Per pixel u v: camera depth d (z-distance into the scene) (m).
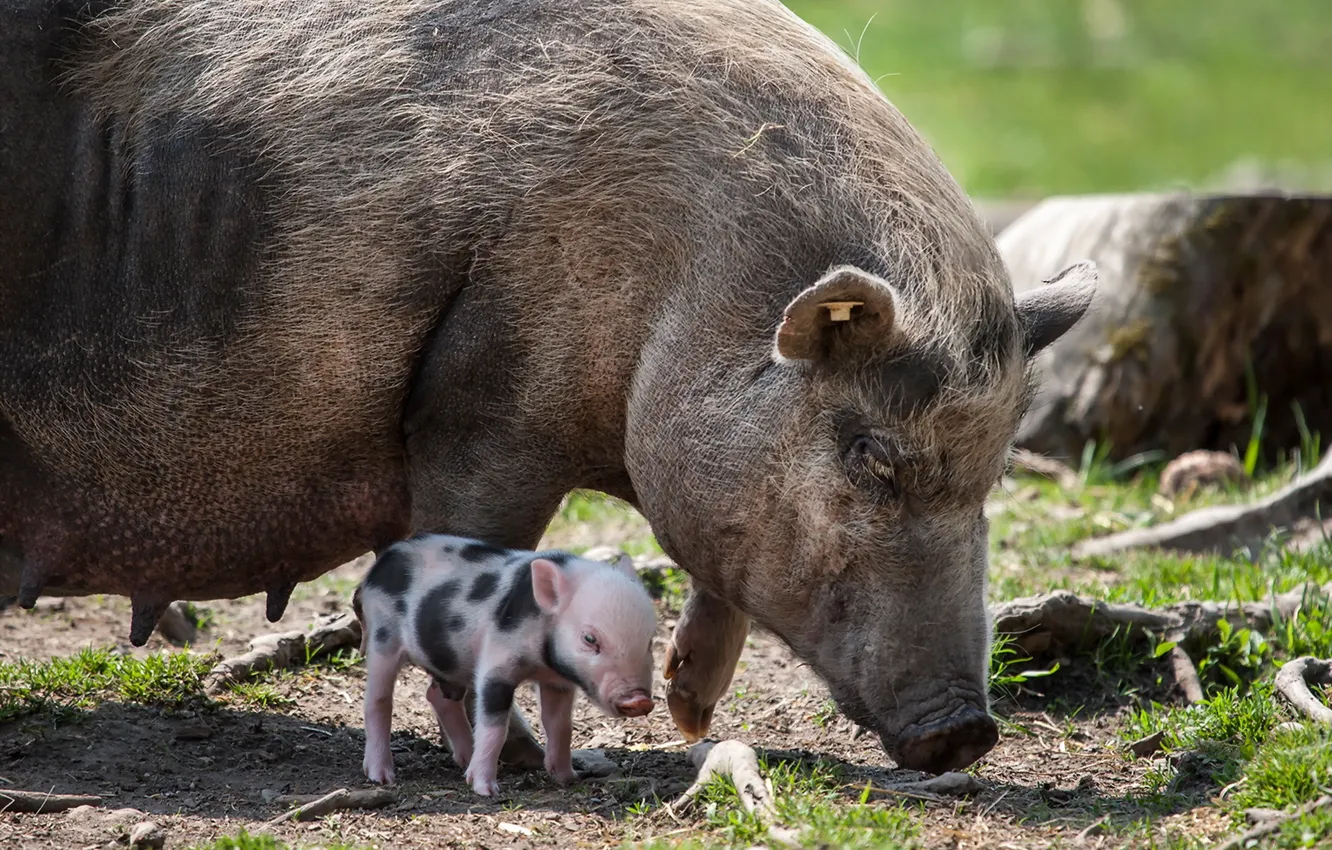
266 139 19.53
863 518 17.80
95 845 16.92
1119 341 37.91
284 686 23.38
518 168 18.97
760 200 18.41
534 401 19.33
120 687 22.45
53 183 19.97
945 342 17.72
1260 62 108.12
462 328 19.25
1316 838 15.55
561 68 19.19
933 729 17.48
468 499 19.72
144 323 19.91
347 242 19.33
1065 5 117.00
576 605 17.91
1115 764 20.09
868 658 17.94
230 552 20.92
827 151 18.62
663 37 19.28
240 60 19.81
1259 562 28.97
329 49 19.72
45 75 19.92
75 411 20.27
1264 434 38.84
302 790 19.02
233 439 20.14
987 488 18.17
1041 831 17.12
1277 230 37.81
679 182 18.67
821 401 17.86
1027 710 22.36
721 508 18.44
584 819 17.61
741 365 18.30
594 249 18.86
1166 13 117.06
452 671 18.78
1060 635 23.20
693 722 20.70
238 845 16.20
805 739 21.69
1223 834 16.55
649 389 18.73
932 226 18.36
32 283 20.08
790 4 111.12
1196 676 22.44
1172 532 30.53
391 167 19.27
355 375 19.61
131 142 19.89
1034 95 97.88
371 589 19.16
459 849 16.75
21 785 19.03
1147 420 38.25
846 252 18.16
